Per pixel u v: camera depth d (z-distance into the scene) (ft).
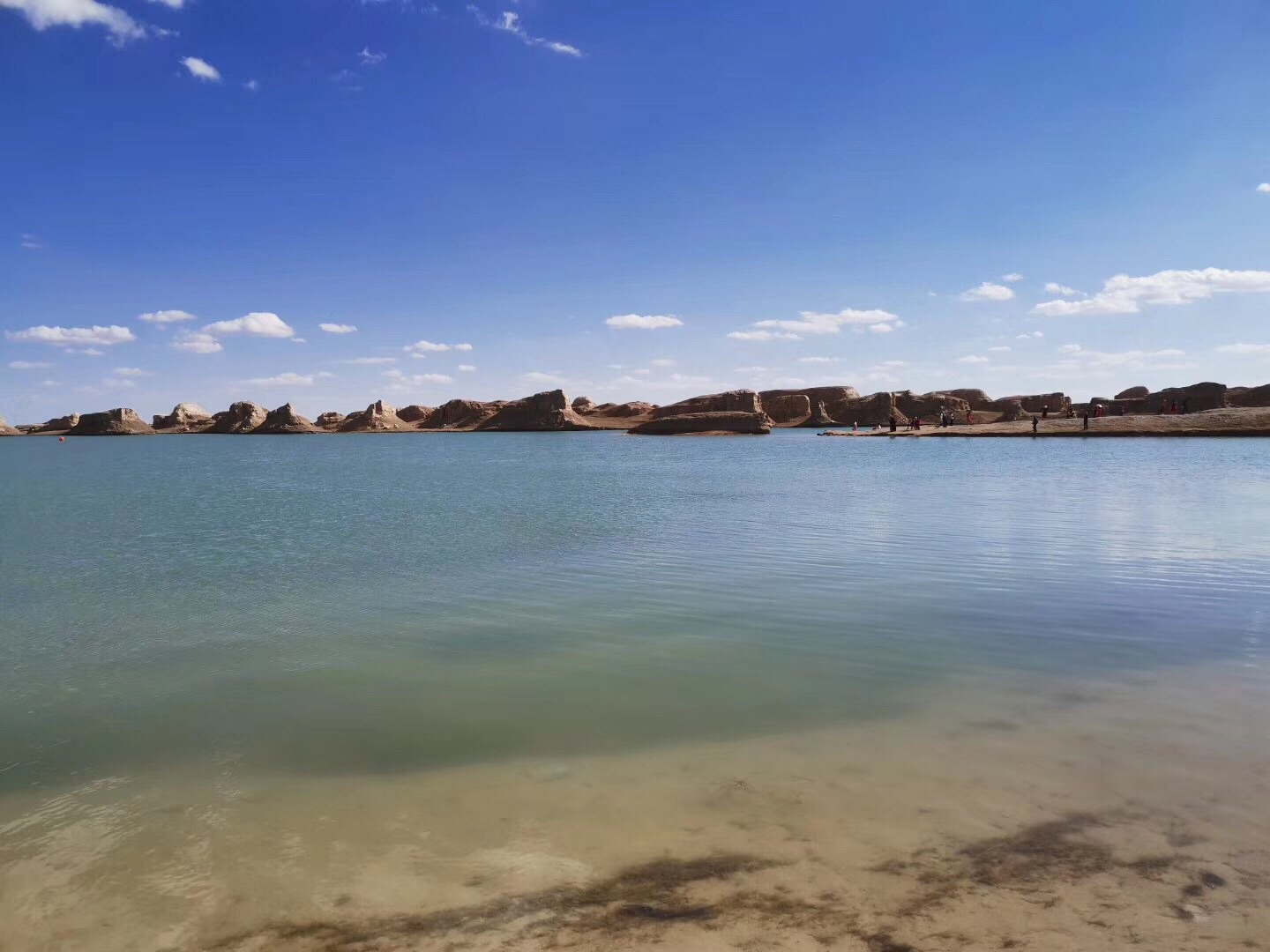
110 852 16.40
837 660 29.09
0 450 453.58
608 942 12.86
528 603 39.22
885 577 43.91
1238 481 102.53
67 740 22.81
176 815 18.07
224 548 58.44
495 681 27.58
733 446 284.82
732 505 82.94
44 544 61.98
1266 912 13.23
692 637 32.50
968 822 16.76
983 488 97.40
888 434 335.47
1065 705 23.91
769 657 29.68
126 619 37.32
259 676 28.55
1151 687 25.45
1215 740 20.92
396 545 58.34
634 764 20.39
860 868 15.01
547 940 13.00
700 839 16.35
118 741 22.68
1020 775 19.03
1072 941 12.56
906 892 14.12
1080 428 276.82
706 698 25.40
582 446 337.52
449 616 36.91
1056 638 31.48
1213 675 26.50
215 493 116.67
